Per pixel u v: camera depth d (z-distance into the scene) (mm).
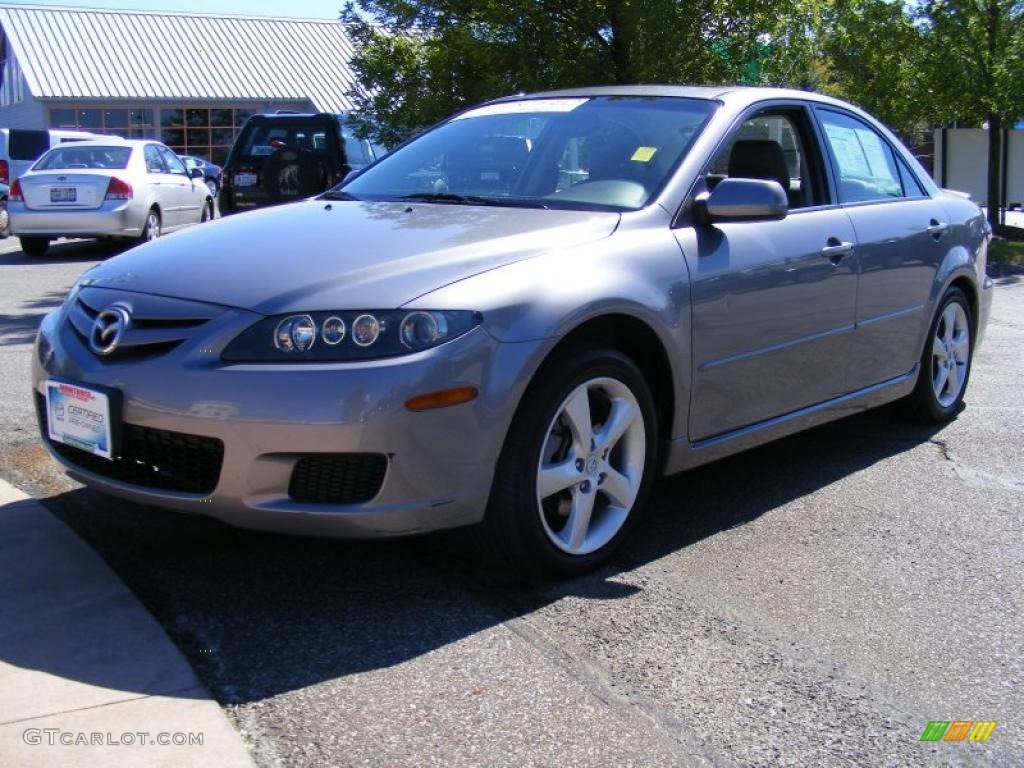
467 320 3477
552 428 3729
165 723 2869
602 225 4102
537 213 4262
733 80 11531
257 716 2945
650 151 4566
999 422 6227
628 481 4059
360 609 3621
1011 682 3293
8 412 5887
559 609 3670
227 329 3453
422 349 3393
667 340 4070
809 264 4754
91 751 2725
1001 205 19188
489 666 3258
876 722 3043
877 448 5703
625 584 3900
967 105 16609
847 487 5062
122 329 3619
